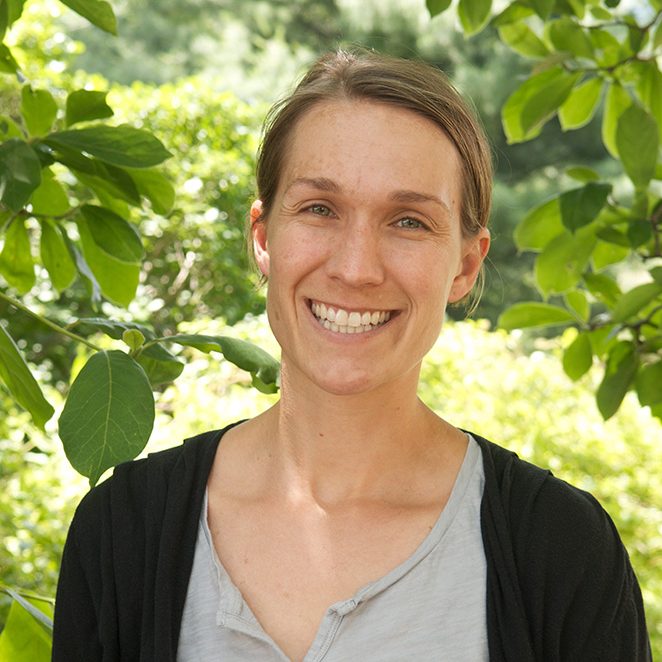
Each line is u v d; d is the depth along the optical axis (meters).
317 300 1.85
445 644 1.81
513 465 1.96
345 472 1.92
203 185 9.60
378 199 1.81
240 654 1.83
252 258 2.28
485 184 1.98
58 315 8.85
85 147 2.33
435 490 1.93
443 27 15.15
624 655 1.89
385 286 1.83
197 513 1.94
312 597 1.86
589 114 3.27
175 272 9.48
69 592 2.01
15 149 2.20
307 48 16.28
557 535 1.88
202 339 2.27
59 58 9.05
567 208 2.87
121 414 2.02
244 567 1.90
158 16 16.42
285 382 1.94
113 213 2.53
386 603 1.83
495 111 14.94
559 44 3.12
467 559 1.87
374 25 15.40
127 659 1.94
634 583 1.95
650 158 2.91
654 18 3.17
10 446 6.23
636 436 6.97
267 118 2.05
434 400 7.00
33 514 5.48
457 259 1.93
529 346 12.92
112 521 1.97
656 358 3.09
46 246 2.63
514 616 1.82
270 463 1.97
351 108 1.84
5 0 2.43
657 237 3.06
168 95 9.92
